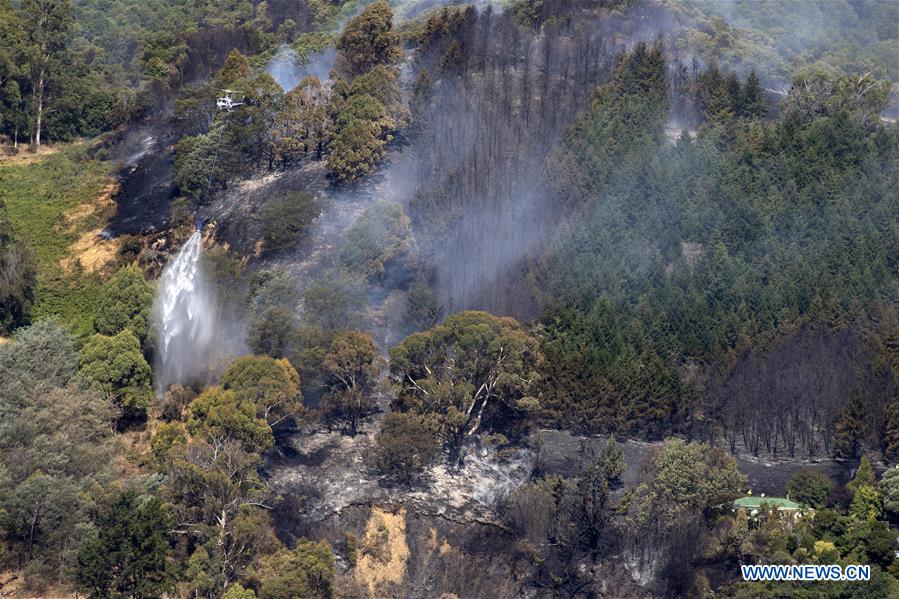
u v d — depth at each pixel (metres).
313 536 155.62
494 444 170.38
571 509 160.25
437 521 159.12
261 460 159.38
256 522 148.38
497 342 171.38
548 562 156.00
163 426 164.12
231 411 158.62
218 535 145.62
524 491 160.75
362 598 151.38
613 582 154.25
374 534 157.00
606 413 175.62
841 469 170.62
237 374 167.12
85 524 149.50
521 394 172.88
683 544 154.75
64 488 152.00
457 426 166.88
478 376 173.00
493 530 158.88
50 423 163.88
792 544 150.00
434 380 169.38
